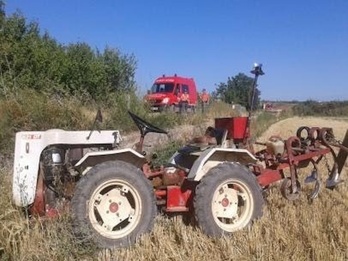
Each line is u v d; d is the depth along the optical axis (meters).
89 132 5.85
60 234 5.03
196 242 5.36
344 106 64.06
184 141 10.52
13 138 9.09
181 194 6.08
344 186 8.37
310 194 7.27
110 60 21.23
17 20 18.92
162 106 18.06
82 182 5.23
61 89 12.90
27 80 15.12
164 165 6.65
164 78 24.59
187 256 5.05
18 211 5.23
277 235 5.47
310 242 5.30
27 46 17.56
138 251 5.08
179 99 23.81
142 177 5.47
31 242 4.82
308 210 6.62
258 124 23.59
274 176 6.84
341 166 7.48
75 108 11.19
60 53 19.14
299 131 7.52
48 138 5.61
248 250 5.17
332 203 7.13
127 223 5.56
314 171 7.32
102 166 5.32
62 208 5.34
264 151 7.21
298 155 7.11
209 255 5.08
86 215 5.18
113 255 5.04
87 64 19.33
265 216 6.25
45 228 5.16
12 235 4.80
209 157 6.04
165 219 6.00
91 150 5.89
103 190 5.44
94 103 13.30
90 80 18.92
